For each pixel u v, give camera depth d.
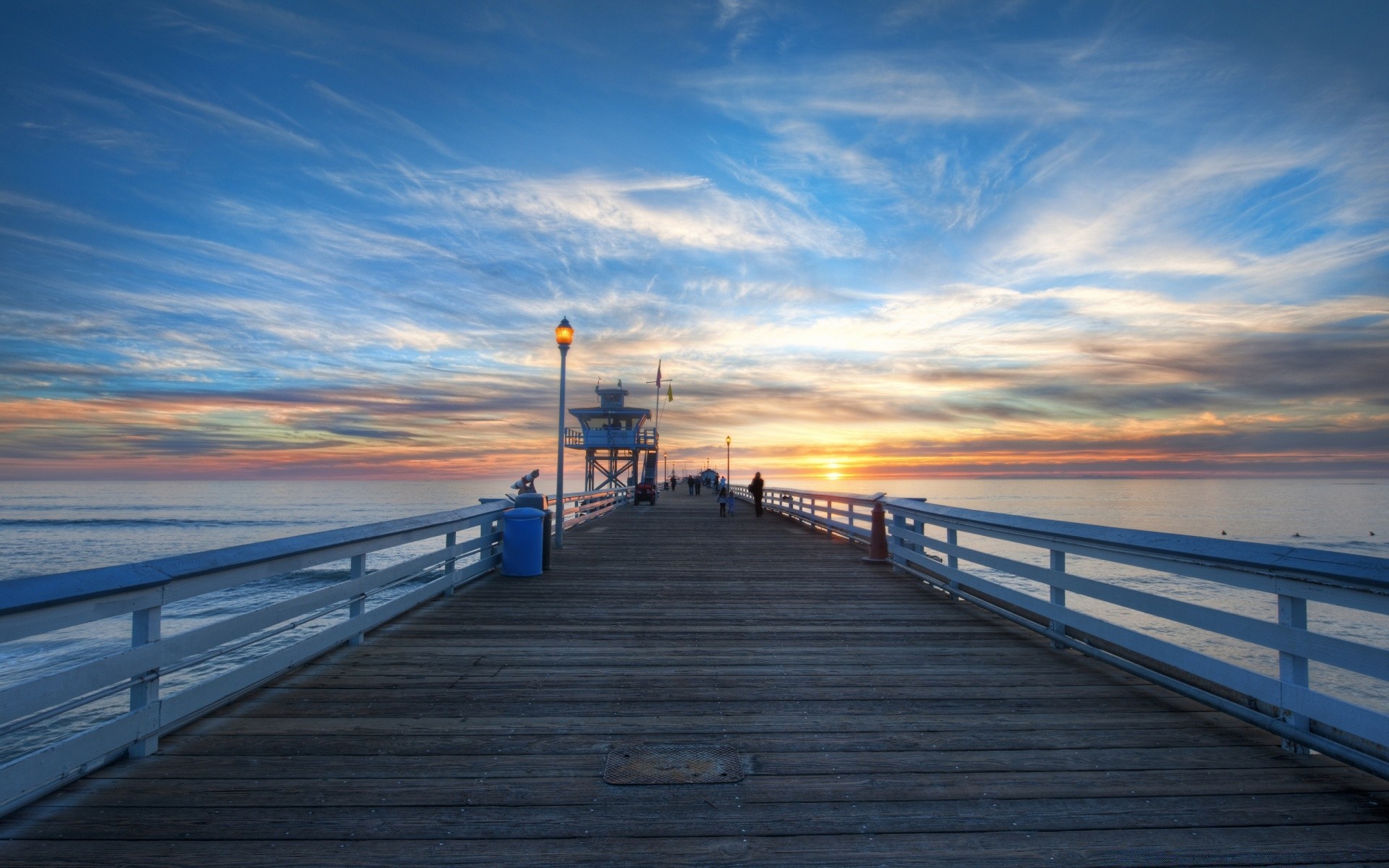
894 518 11.57
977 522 7.94
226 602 41.59
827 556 13.31
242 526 131.88
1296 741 3.78
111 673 3.46
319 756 3.80
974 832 3.05
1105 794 3.39
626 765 3.71
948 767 3.69
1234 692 4.27
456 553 9.16
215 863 2.78
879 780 3.55
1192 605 4.58
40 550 82.56
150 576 3.62
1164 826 3.09
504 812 3.20
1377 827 3.08
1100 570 65.69
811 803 3.30
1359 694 28.69
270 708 4.56
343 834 3.00
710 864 2.79
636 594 8.97
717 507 33.41
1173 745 3.98
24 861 2.77
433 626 7.04
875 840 2.98
